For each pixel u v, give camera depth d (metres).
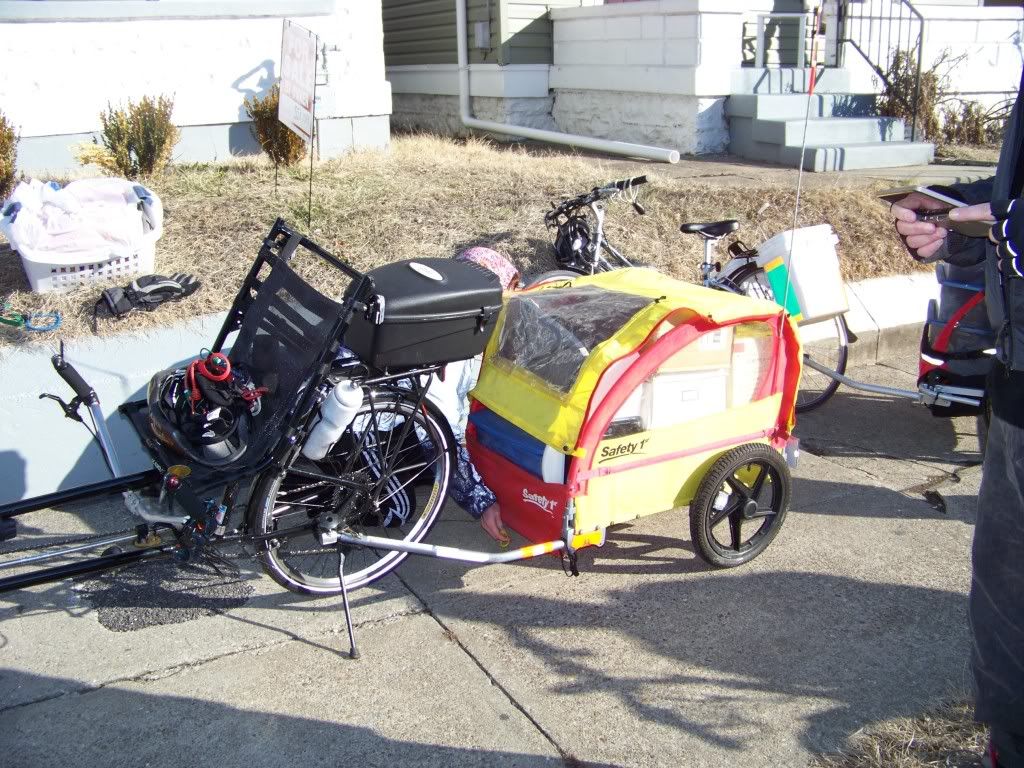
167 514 3.48
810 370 6.30
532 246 6.27
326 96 9.08
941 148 10.69
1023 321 2.17
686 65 10.07
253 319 3.77
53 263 4.84
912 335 6.96
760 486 4.02
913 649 3.51
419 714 3.17
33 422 4.56
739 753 2.98
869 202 7.66
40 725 3.11
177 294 5.05
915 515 4.57
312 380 3.42
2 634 3.62
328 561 4.15
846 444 5.42
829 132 9.71
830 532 4.40
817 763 2.92
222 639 3.60
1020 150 2.22
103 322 4.84
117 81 8.16
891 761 2.90
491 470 3.96
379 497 3.91
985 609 2.31
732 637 3.59
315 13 8.81
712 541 3.97
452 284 3.55
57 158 8.07
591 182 7.64
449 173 7.85
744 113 9.98
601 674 3.38
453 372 4.79
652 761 2.95
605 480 3.68
